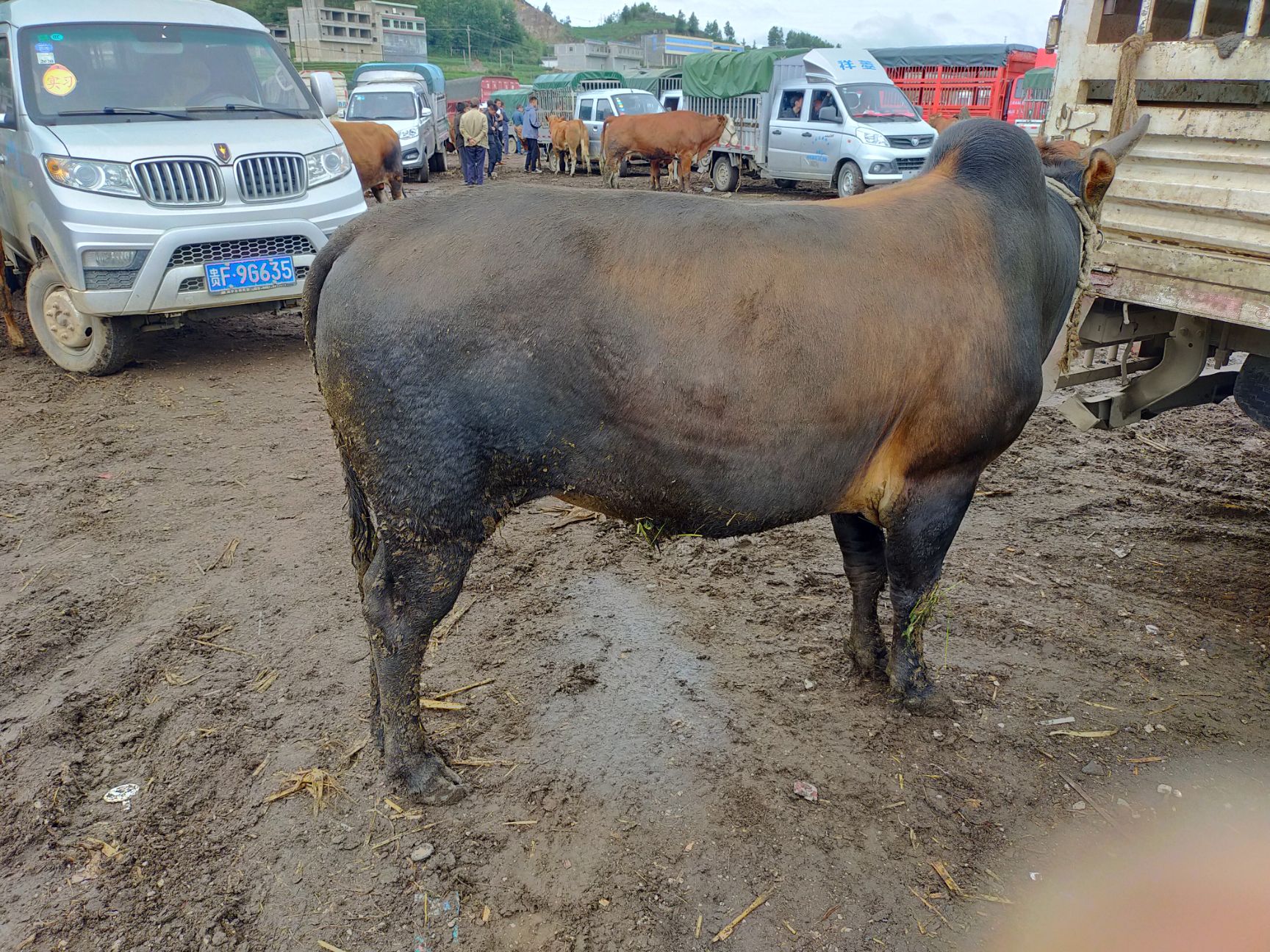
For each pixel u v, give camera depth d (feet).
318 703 9.82
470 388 7.14
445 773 8.59
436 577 7.77
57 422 17.75
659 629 11.32
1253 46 9.12
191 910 7.34
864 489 8.44
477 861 7.86
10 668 10.28
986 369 8.03
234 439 17.15
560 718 9.64
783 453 7.69
